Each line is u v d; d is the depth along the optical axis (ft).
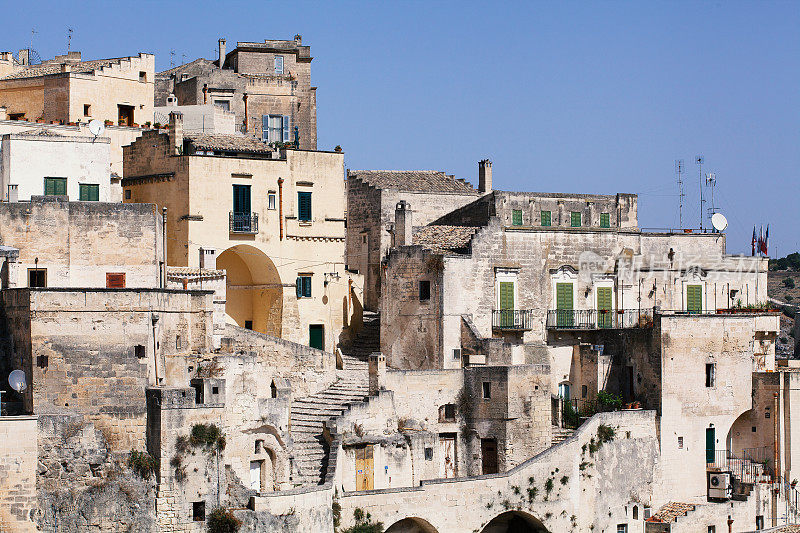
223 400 237.45
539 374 288.30
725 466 313.12
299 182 307.78
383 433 272.10
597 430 292.20
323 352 286.66
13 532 220.43
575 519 285.43
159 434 229.86
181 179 294.87
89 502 226.17
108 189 282.15
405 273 305.32
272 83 367.86
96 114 326.44
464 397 288.51
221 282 279.49
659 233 334.65
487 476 272.72
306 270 308.19
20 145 273.33
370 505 256.11
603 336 319.27
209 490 233.55
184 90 366.84
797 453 317.63
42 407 228.63
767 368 328.08
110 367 231.50
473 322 303.68
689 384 307.58
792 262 609.83
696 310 338.54
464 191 355.36
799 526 311.88
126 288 234.17
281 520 236.22
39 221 255.50
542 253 316.19
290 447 254.27
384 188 339.57
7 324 239.09
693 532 299.99
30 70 341.62
